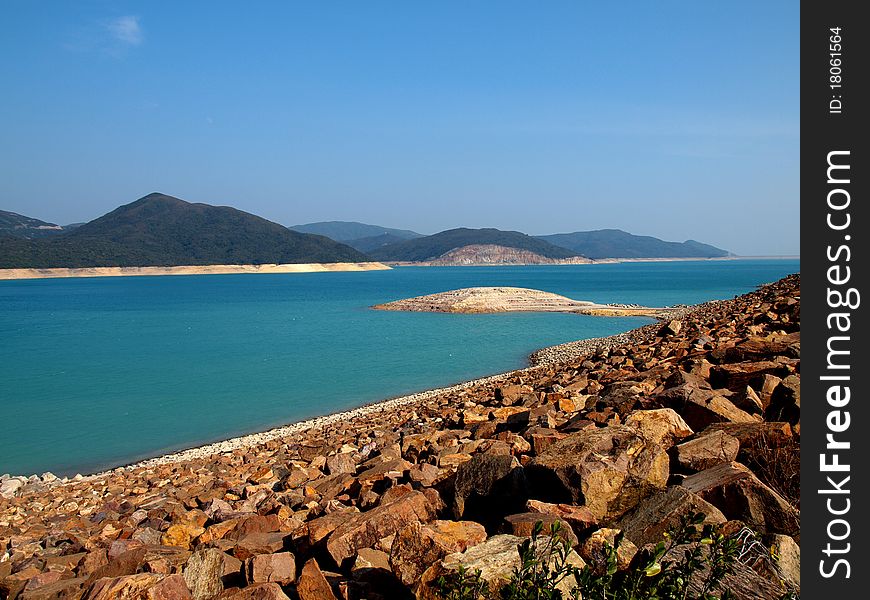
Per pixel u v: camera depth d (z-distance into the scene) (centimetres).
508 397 1661
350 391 2969
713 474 590
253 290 15975
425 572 463
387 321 6831
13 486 1628
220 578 567
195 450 2027
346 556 587
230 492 1059
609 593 377
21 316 8325
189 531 784
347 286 17700
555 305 8100
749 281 17512
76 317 8094
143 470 1709
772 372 999
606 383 1452
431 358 3981
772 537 486
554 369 2322
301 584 520
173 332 6041
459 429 1316
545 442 839
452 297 8544
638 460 624
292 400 2808
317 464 1191
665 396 875
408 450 1137
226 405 2738
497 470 659
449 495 693
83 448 2133
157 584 511
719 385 1045
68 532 923
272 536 670
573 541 513
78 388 3183
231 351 4525
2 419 2545
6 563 764
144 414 2600
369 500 812
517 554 462
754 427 682
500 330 5728
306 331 5903
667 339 2061
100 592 506
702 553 404
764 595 423
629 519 545
